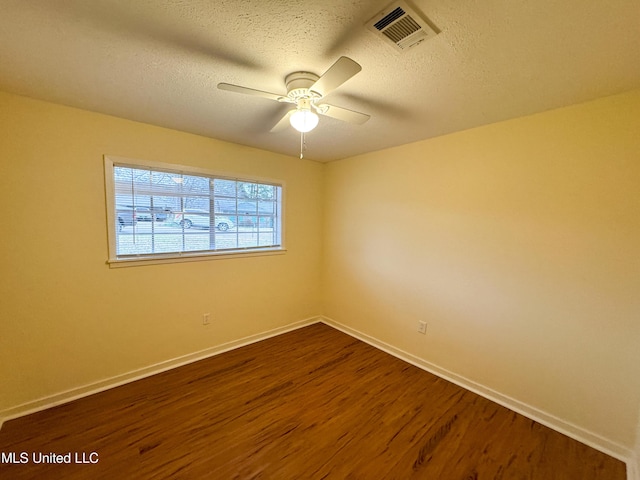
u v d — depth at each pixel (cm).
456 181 239
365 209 320
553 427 191
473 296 231
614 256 168
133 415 195
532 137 196
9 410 188
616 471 159
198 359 274
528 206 200
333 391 228
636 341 163
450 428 189
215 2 100
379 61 135
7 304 185
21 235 187
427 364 265
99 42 124
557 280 189
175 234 256
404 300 284
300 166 344
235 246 298
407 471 157
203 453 165
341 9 103
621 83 151
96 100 186
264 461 161
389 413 203
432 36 115
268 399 216
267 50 129
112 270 222
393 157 288
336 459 163
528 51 125
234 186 293
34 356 195
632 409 165
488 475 155
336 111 164
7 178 181
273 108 196
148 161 231
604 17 103
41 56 135
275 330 337
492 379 221
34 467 153
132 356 236
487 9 101
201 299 273
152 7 103
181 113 206
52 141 192
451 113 197
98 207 212
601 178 171
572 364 185
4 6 101
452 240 243
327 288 376
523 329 205
